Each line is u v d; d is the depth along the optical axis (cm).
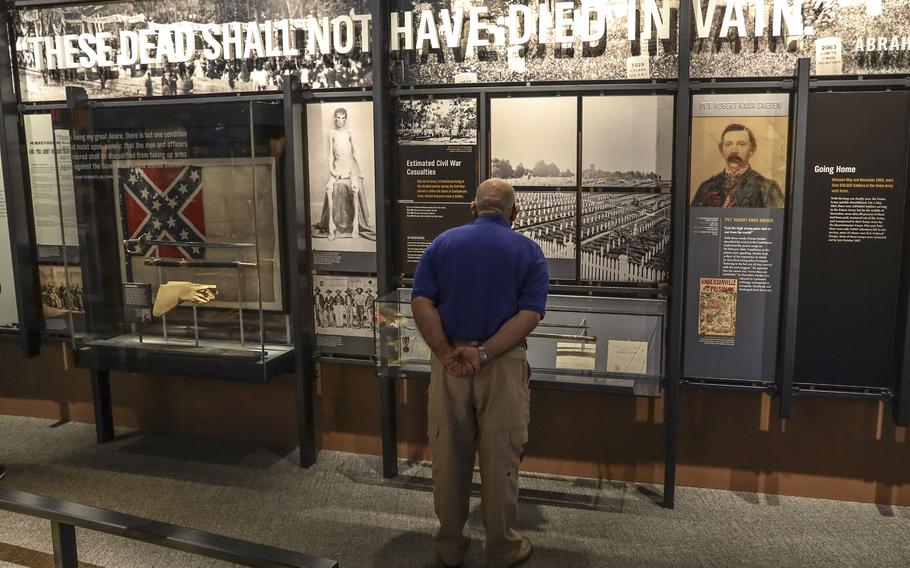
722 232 342
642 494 363
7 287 454
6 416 477
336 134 384
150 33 406
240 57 394
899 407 325
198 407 439
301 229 387
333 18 378
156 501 357
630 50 342
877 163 323
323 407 415
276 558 222
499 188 286
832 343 338
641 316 330
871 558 300
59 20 418
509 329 268
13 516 338
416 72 368
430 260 282
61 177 388
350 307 397
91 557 303
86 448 424
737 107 333
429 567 297
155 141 370
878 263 329
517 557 292
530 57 354
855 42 318
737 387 349
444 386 278
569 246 362
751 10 326
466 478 288
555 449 386
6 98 421
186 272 377
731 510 345
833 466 352
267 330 391
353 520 337
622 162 349
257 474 388
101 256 388
